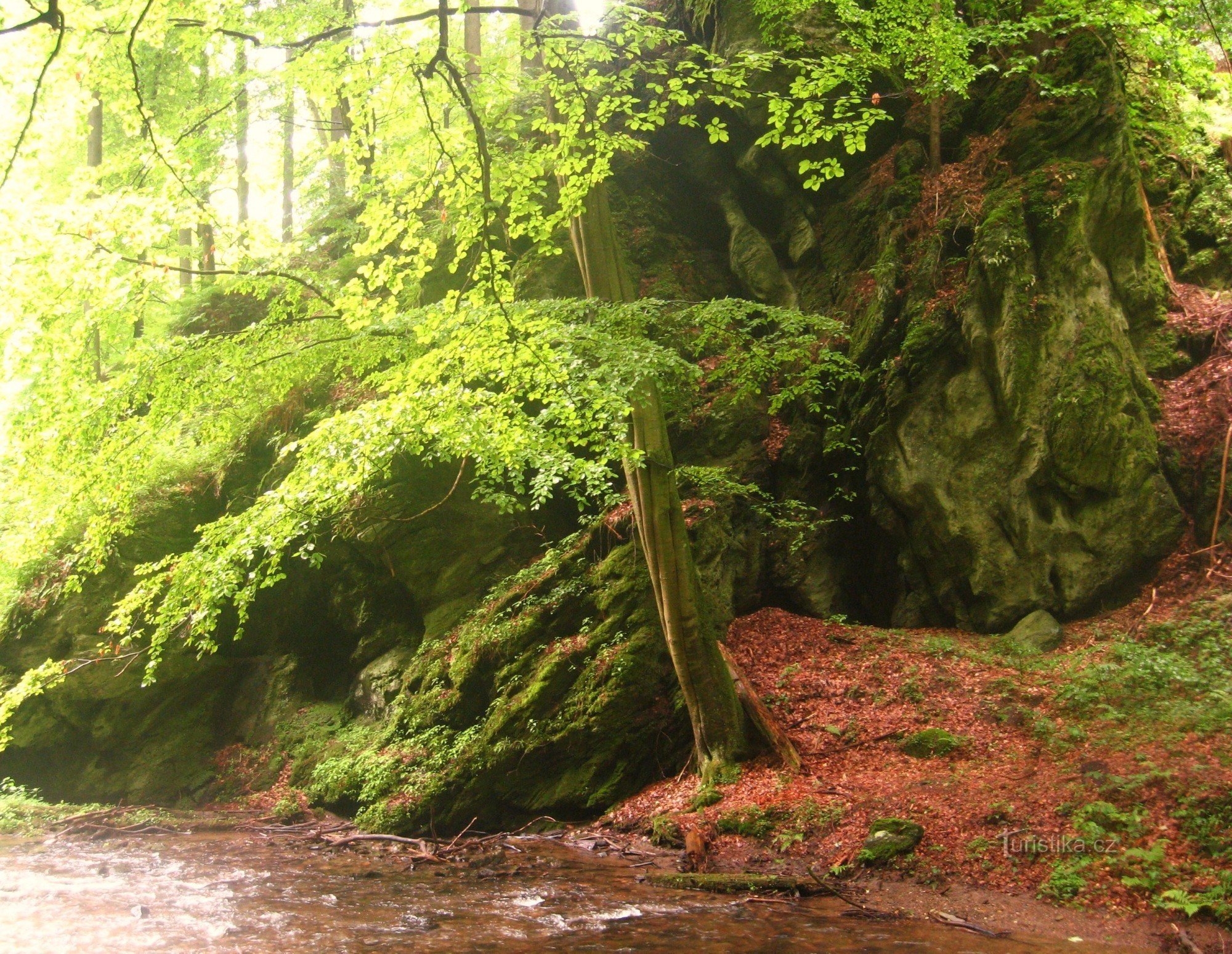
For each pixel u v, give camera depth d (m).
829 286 17.47
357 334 11.66
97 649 16.44
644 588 13.62
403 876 9.97
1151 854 7.77
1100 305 13.75
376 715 15.66
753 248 18.69
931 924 7.68
